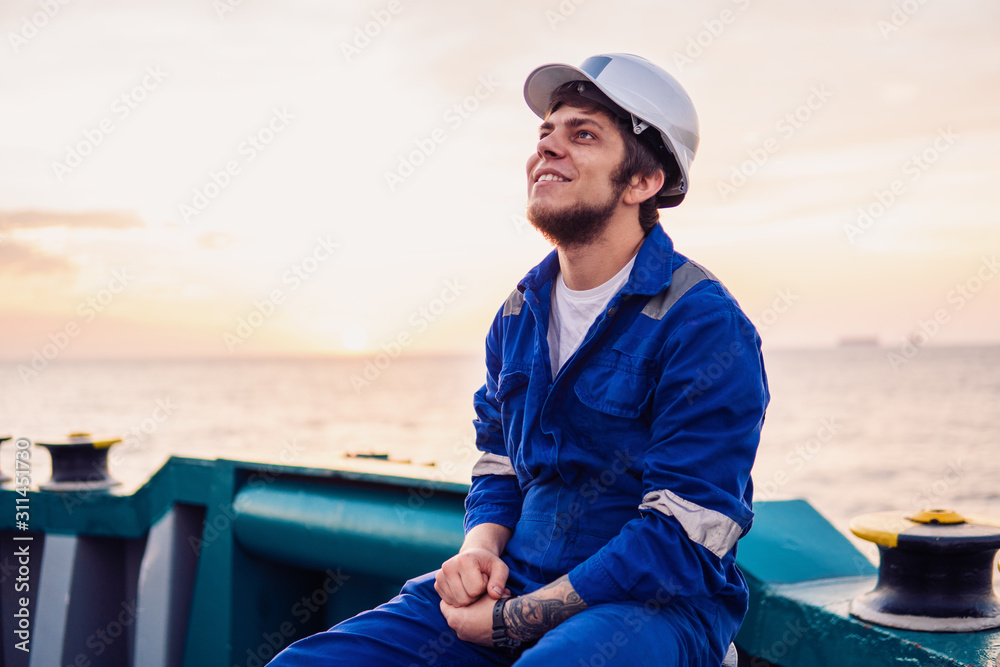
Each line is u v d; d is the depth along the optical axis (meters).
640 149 1.46
